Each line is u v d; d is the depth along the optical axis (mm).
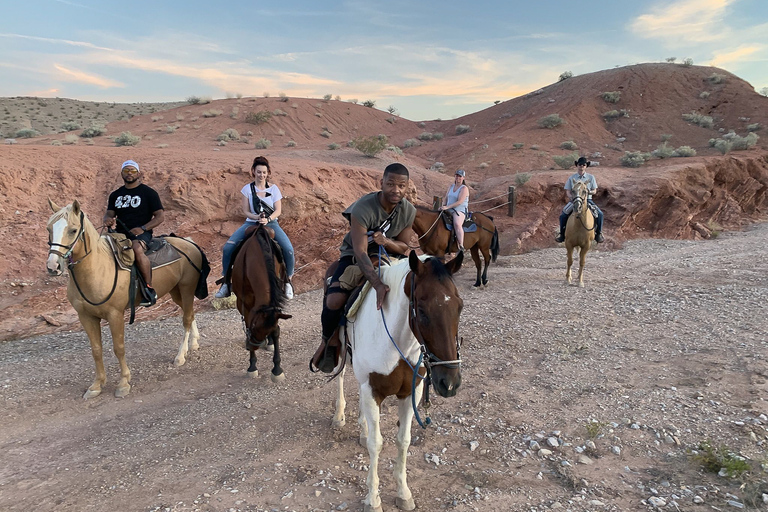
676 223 22031
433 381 3031
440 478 4312
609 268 14031
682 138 39062
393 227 4051
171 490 4266
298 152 29297
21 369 7418
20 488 4375
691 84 48688
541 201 22422
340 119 53531
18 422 5773
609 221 21422
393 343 3430
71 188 13320
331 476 4398
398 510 3871
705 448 4402
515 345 7707
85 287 6090
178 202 13406
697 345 7172
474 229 12016
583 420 5199
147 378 7062
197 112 47062
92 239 6066
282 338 8703
